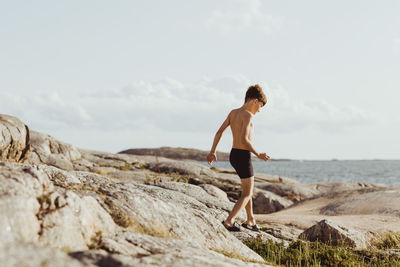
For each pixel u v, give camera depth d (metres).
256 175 24.91
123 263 2.30
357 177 62.75
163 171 20.16
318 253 5.28
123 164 21.33
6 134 11.62
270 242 5.70
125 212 3.59
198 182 18.12
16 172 2.90
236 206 5.37
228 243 4.21
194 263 2.61
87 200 3.33
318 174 70.38
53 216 2.71
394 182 52.47
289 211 15.22
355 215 11.51
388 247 7.61
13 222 2.35
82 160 20.42
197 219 4.29
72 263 1.96
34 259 1.83
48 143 19.16
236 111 5.55
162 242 3.17
